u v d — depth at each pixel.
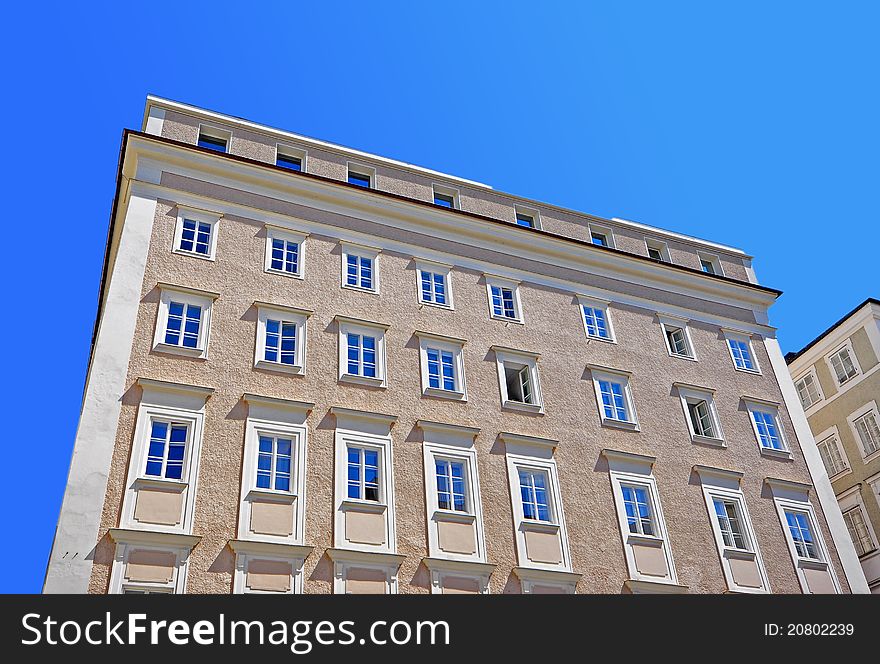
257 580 20.66
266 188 28.55
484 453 25.72
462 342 27.98
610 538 25.67
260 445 22.97
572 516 25.61
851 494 37.44
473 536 23.83
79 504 20.14
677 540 26.64
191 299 24.86
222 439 22.55
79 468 20.64
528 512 25.33
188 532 20.67
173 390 22.77
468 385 27.14
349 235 28.89
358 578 21.67
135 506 20.64
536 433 27.02
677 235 36.56
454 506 24.36
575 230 34.06
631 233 35.47
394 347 26.80
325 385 24.86
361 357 26.11
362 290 27.70
